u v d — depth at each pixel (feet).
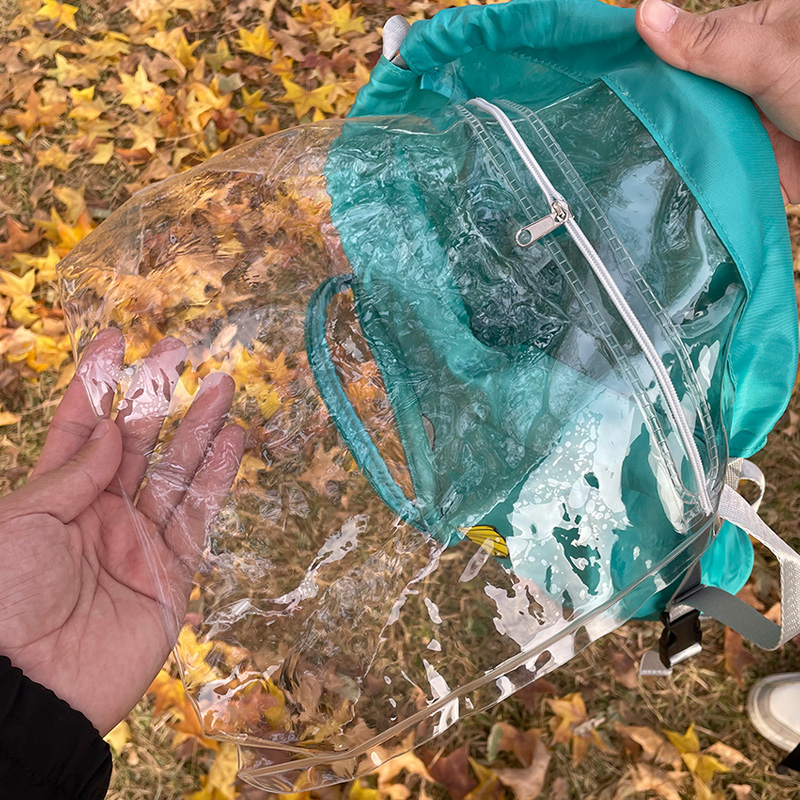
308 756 2.81
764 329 2.69
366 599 2.81
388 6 6.75
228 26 6.77
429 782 5.30
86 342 2.97
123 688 2.68
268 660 2.77
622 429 2.52
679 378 2.46
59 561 2.67
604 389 2.53
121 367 2.88
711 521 2.64
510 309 2.78
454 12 3.35
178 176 3.44
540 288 2.65
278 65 6.61
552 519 2.64
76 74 6.56
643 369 2.44
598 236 2.52
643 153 2.65
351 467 2.97
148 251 3.07
